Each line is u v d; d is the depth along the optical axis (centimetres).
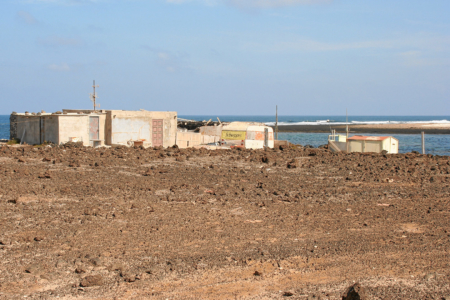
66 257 963
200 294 803
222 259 978
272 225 1266
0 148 2739
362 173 2222
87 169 2136
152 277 876
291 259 987
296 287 841
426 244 1103
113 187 1727
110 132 3531
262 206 1502
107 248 1030
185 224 1248
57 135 3234
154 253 1003
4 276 854
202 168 2316
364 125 15925
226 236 1148
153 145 3878
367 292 817
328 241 1122
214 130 4806
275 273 909
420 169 2350
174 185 1816
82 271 887
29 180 1791
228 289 827
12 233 1112
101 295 792
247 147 3725
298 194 1716
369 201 1612
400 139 8750
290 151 3133
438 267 949
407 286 849
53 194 1567
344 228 1246
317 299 779
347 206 1528
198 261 962
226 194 1688
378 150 3216
